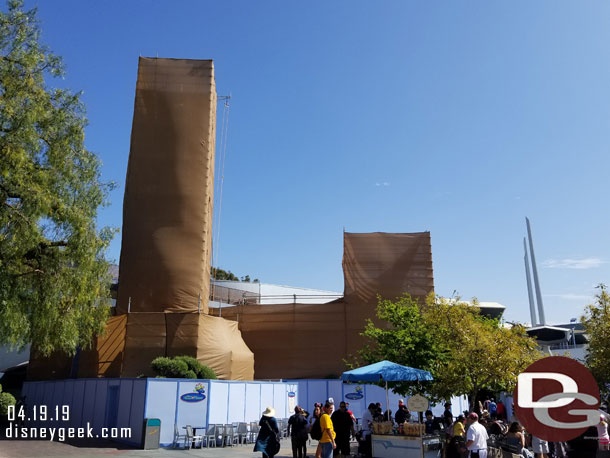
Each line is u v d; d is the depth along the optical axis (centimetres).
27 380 3103
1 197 1606
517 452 1262
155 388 2003
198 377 2505
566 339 4666
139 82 3288
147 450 1842
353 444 2219
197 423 2045
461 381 1894
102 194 1923
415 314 2322
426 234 3956
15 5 1770
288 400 2622
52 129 1780
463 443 1238
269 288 6112
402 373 1570
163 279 3012
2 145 1590
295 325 3697
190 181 3166
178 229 3091
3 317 1612
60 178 1784
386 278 3831
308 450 1953
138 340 2795
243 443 2144
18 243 1611
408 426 1532
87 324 2053
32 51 1759
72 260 1797
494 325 2438
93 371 2775
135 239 3067
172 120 3241
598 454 1350
